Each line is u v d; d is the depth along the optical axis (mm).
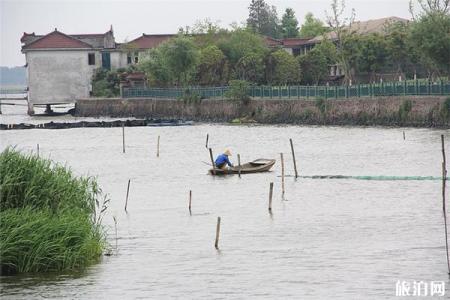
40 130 186500
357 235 64062
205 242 62812
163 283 51156
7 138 169000
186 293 49219
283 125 180000
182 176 105250
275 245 61219
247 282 51312
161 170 112750
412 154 117000
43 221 52969
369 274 52469
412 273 52438
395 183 90750
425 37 156750
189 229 68375
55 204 55344
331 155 120812
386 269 53469
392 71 199875
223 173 103812
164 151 138125
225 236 65000
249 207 79062
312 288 49906
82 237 54469
